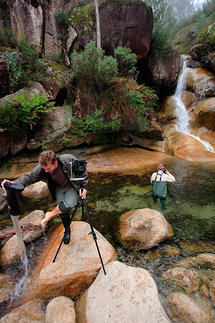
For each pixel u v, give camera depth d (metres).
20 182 1.87
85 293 2.09
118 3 8.74
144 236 2.94
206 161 7.27
